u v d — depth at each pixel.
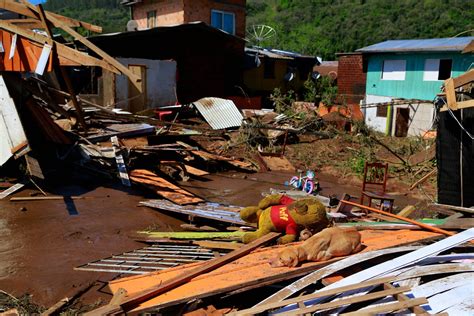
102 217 8.37
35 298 5.26
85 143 11.86
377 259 4.98
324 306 3.76
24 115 11.08
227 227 7.81
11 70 9.71
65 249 6.79
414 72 20.70
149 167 12.23
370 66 22.77
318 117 18.73
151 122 14.72
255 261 5.03
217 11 25.86
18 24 10.11
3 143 9.68
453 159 8.47
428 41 21.78
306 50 47.19
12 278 5.74
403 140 18.20
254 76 25.66
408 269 4.39
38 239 7.13
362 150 15.71
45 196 9.30
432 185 12.19
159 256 6.38
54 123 11.64
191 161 13.73
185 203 9.12
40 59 9.16
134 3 28.16
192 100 22.30
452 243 4.90
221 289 4.25
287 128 16.50
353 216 7.78
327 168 14.23
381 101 22.34
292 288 4.22
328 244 4.92
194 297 4.18
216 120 18.28
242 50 24.31
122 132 12.80
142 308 4.05
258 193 11.07
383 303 3.93
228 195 10.81
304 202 5.97
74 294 5.34
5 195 9.10
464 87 9.04
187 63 21.86
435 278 4.43
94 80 18.95
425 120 19.97
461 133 8.30
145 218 8.48
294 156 15.41
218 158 13.61
